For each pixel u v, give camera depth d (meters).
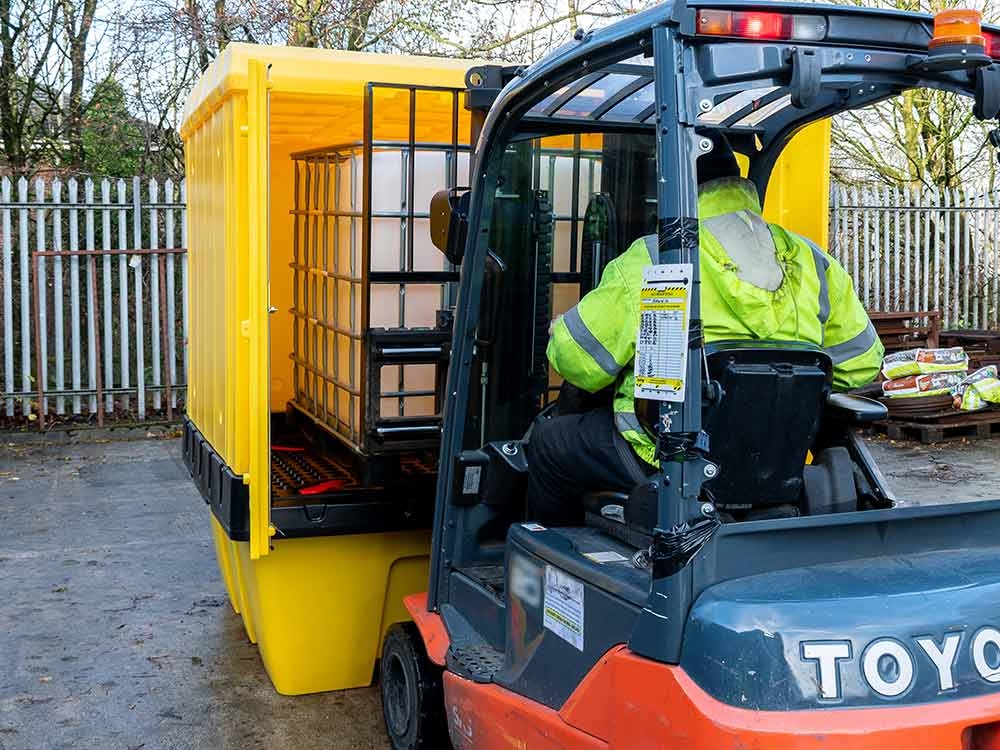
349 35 11.52
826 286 3.14
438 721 3.87
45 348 9.80
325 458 5.05
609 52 2.73
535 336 4.06
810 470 3.12
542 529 3.26
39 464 8.90
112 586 6.01
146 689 4.67
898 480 8.33
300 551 4.29
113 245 10.42
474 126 3.84
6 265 9.73
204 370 4.93
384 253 4.18
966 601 2.46
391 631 4.13
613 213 4.17
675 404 2.42
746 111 3.40
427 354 4.11
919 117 12.77
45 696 4.59
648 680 2.48
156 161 12.43
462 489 3.72
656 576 2.49
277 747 4.17
